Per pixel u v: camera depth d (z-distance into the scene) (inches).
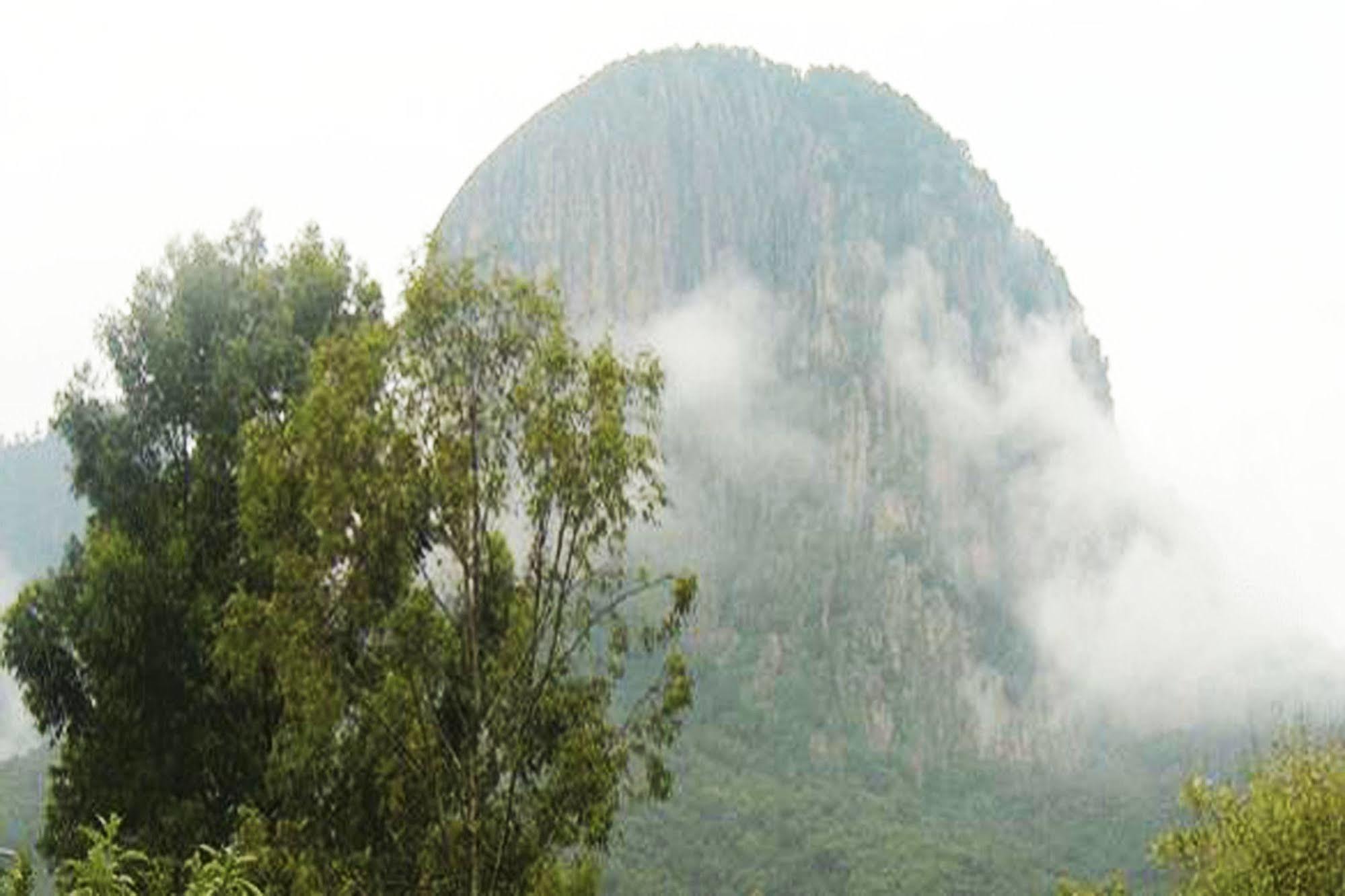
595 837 1126.4
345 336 1143.0
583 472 1053.8
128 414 1416.1
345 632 1089.4
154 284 1438.2
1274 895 1163.3
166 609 1299.2
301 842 1112.2
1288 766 1256.2
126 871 1160.8
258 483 1115.9
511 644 1124.5
